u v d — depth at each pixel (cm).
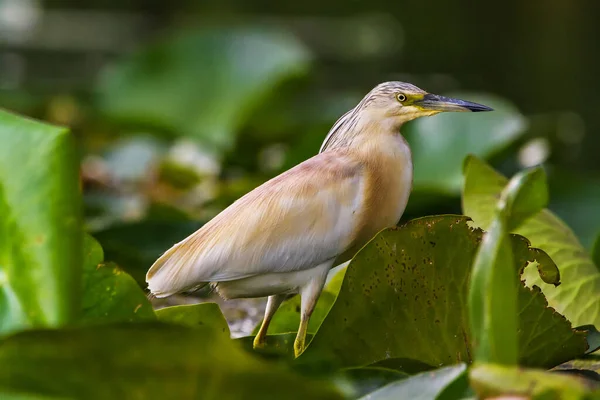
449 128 894
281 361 798
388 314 802
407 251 801
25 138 781
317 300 816
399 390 786
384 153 817
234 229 809
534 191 782
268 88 1091
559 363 805
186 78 1116
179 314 806
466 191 825
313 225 812
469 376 783
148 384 777
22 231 780
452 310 802
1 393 777
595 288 820
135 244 861
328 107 1251
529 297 802
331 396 776
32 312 779
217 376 777
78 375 777
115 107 1124
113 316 795
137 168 1045
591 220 879
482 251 781
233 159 1082
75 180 780
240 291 813
